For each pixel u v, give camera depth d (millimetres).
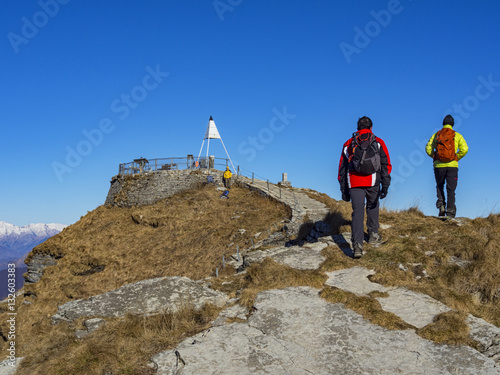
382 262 6758
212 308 5945
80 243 30156
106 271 24922
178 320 5555
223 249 21406
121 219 33750
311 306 5488
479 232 8047
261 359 4379
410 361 4254
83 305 6383
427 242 7633
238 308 5766
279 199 26859
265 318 5262
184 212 30578
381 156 7070
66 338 5484
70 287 24219
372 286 6047
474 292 6086
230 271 16062
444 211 9609
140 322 5527
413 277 6336
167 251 24875
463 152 9070
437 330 4688
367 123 7004
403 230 8508
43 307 22172
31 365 4906
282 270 6586
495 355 4324
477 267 6348
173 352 4645
